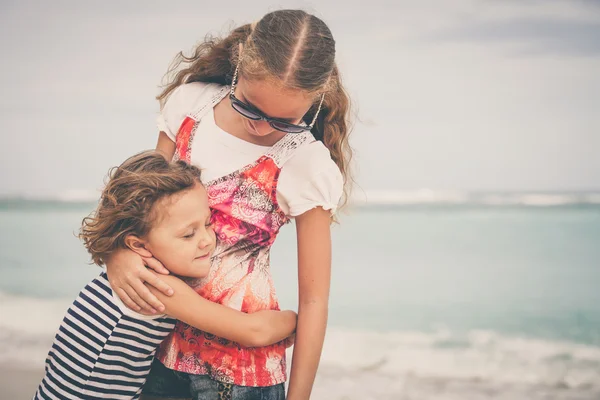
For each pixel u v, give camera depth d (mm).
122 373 1947
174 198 1881
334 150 2254
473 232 16016
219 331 1889
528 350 7582
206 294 1981
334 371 6438
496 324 8867
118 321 1913
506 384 6246
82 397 1924
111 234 1896
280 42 1795
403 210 18844
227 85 2205
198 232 1926
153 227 1884
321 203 1990
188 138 2127
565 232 15789
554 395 5938
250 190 2016
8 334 7230
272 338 1972
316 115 2096
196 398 2008
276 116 1883
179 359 2008
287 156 2029
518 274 11992
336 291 10844
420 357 7152
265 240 2045
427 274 12039
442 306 9859
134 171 1924
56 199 22062
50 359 1997
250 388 1981
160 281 1874
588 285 11094
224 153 2059
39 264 12531
